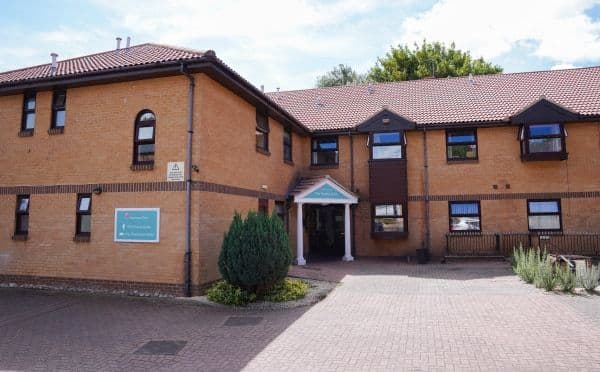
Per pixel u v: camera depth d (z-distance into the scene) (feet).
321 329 24.23
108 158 36.58
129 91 36.58
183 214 33.83
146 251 34.50
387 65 117.08
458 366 17.99
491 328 23.48
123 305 30.91
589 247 52.75
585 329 22.93
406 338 22.09
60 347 21.85
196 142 34.30
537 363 18.11
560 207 54.24
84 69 38.45
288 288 32.94
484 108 58.54
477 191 56.44
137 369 18.79
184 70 33.78
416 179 58.18
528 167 55.36
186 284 32.94
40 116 39.50
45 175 38.60
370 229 58.95
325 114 64.95
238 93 41.09
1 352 21.18
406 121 56.49
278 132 52.60
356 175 60.29
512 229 55.16
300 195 52.39
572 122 54.34
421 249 52.90
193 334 23.84
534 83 63.67
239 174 41.22
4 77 42.91
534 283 36.24
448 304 29.55
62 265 36.99
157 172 34.86
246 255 30.42
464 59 113.60
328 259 56.70
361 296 33.01
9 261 38.83
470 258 53.93
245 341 22.39
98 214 36.27
